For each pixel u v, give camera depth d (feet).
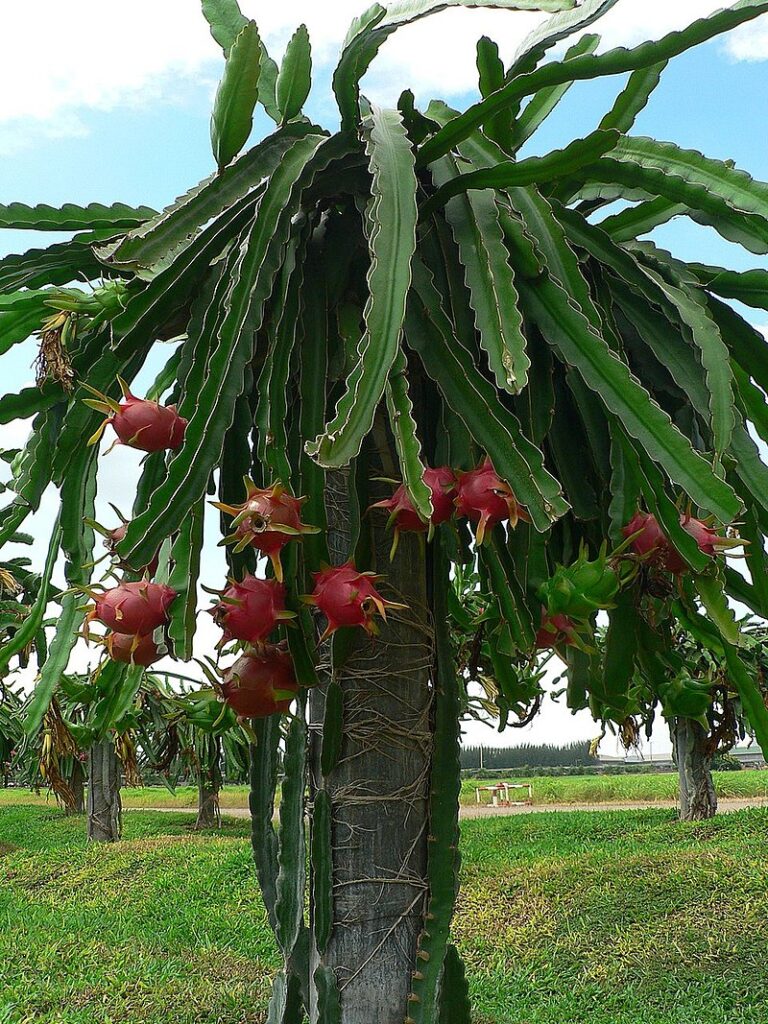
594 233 4.42
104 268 4.95
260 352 4.40
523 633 3.91
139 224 5.07
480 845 35.27
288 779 4.11
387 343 3.20
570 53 5.27
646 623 5.28
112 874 30.83
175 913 25.08
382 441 4.37
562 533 4.94
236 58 3.90
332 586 3.58
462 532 5.06
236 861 30.35
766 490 4.25
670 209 4.90
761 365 4.81
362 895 4.24
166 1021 16.58
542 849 32.89
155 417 3.78
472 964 19.90
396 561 4.44
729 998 16.79
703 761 36.29
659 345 4.41
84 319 4.49
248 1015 16.85
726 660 4.29
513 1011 16.87
